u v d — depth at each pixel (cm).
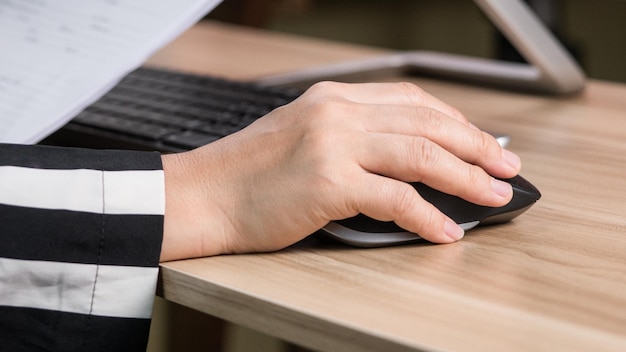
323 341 53
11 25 96
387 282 58
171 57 134
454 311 53
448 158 64
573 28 266
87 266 62
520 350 48
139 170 65
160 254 63
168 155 68
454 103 107
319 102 67
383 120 66
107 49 88
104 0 94
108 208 63
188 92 97
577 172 80
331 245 65
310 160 63
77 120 88
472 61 119
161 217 63
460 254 62
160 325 159
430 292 56
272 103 90
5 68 90
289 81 114
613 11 260
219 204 64
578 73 112
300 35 289
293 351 175
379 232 64
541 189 76
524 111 103
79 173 64
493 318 52
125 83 103
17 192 62
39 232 62
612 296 55
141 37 88
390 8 309
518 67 115
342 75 118
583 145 89
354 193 62
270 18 200
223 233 63
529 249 63
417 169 63
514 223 68
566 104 107
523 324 52
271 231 63
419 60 122
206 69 126
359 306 54
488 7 107
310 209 62
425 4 307
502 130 94
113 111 91
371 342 51
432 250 63
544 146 89
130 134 84
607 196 74
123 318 62
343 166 63
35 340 62
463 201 65
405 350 50
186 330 161
